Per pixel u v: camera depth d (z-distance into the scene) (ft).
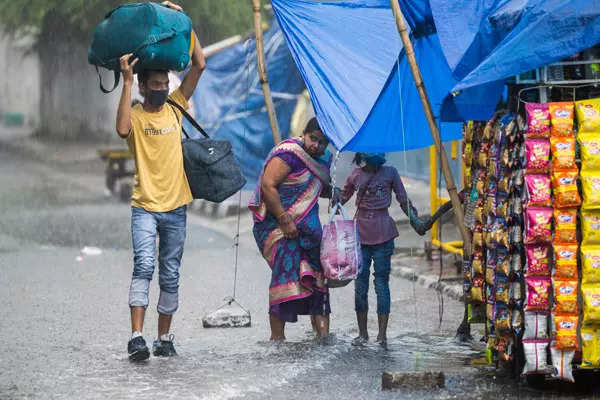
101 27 51.47
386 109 56.90
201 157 53.31
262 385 45.39
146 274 51.80
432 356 52.44
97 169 243.19
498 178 45.14
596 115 41.50
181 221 53.26
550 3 42.55
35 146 309.22
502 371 48.32
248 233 120.16
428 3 53.11
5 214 138.62
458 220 48.65
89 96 326.24
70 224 126.93
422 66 57.00
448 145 99.96
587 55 43.62
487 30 46.62
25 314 65.26
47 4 238.07
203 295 74.08
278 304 56.18
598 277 41.24
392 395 43.39
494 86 46.91
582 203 41.45
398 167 129.08
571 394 43.42
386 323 56.18
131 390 44.45
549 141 41.73
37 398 43.11
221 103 132.57
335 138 54.44
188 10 205.77
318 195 56.75
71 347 54.70
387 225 56.85
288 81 130.00
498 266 44.68
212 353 53.16
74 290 75.92
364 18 59.57
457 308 67.51
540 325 42.34
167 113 53.16
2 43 471.62
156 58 51.03
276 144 62.34
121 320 63.41
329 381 46.29
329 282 55.21
